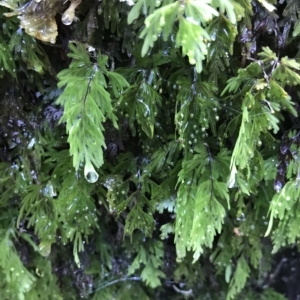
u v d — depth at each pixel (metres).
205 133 0.18
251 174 0.19
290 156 0.19
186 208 0.19
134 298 0.24
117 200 0.20
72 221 0.20
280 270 0.25
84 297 0.24
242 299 0.25
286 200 0.19
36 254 0.23
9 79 0.19
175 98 0.18
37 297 0.22
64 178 0.20
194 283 0.24
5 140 0.20
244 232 0.21
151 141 0.19
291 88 0.18
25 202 0.20
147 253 0.23
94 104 0.16
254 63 0.16
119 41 0.18
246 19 0.17
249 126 0.17
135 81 0.18
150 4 0.14
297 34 0.17
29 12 0.16
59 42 0.18
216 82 0.17
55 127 0.20
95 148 0.16
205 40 0.15
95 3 0.17
